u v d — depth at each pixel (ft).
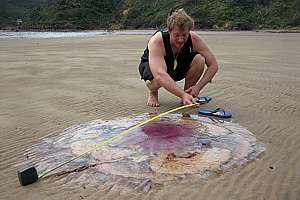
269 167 9.08
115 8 222.07
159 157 9.31
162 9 186.09
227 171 8.80
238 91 18.11
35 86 20.36
